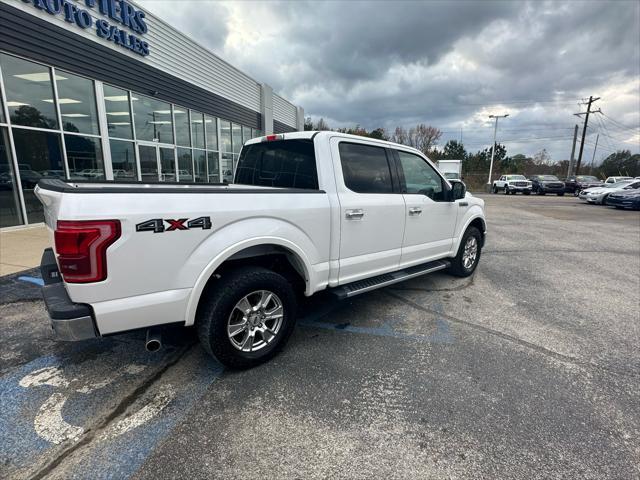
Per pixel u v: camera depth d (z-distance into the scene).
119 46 10.09
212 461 1.92
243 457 1.95
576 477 1.85
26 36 7.64
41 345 3.13
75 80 8.92
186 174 13.76
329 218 3.11
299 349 3.15
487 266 6.25
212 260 2.42
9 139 7.59
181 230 2.28
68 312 2.02
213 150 15.58
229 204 2.50
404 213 3.87
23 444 2.02
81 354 3.01
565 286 5.16
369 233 3.51
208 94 14.81
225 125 16.55
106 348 3.11
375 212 3.52
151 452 1.98
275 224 2.73
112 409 2.33
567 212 16.31
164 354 3.03
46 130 8.27
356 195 3.39
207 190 2.45
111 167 10.12
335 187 3.23
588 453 2.01
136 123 11.03
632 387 2.67
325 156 3.21
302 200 2.92
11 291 4.29
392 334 3.48
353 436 2.12
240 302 2.68
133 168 11.05
